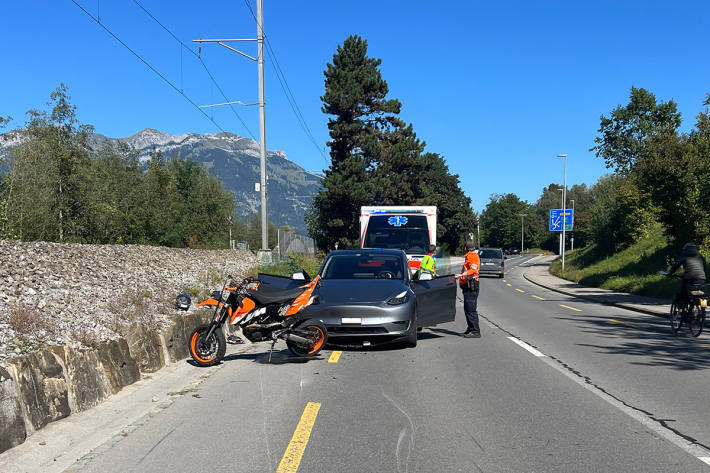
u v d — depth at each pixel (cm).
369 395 637
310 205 5697
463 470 411
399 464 423
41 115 2791
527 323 1368
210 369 796
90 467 421
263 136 2734
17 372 493
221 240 6022
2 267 970
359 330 898
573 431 503
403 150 5400
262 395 639
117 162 4866
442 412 566
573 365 817
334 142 5353
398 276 1030
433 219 1953
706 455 442
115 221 3144
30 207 2130
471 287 1116
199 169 7031
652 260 2997
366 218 1967
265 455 443
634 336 1138
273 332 839
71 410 553
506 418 545
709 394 643
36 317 698
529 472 407
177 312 1020
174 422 535
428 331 1205
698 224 2023
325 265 1075
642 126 5550
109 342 680
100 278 1132
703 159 2011
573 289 2853
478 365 816
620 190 4044
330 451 452
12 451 446
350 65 5372
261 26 2689
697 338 1118
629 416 552
